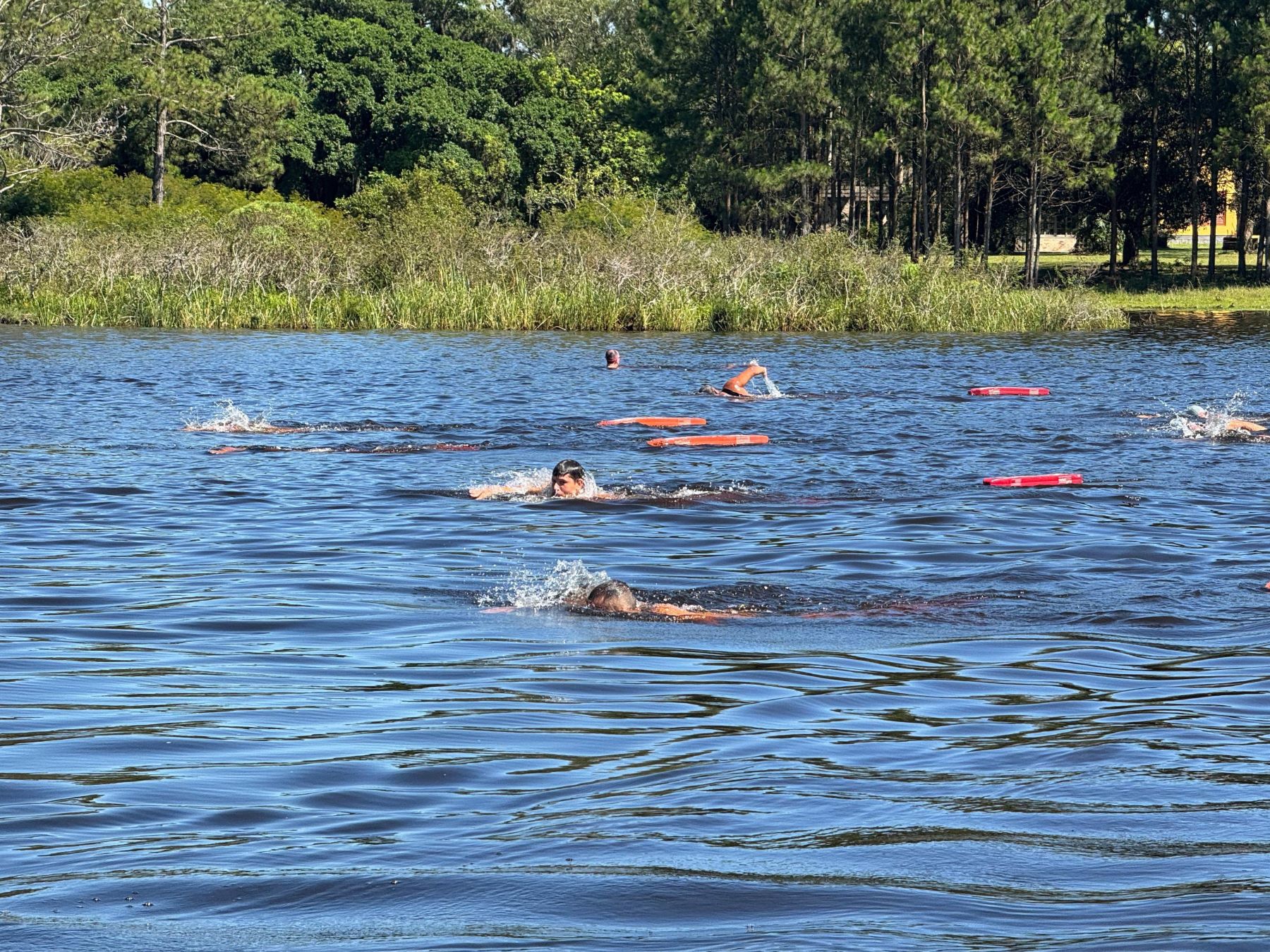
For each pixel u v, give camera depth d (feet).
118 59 268.41
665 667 32.71
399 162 331.57
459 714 28.25
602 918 16.69
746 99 265.54
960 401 99.81
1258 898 17.02
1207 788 22.43
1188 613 38.88
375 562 46.21
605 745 25.90
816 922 16.39
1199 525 52.75
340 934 16.31
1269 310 230.68
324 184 348.38
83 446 74.43
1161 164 292.20
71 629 36.63
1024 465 69.21
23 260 194.70
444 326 183.93
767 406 96.53
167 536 50.78
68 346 147.74
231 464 68.74
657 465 69.46
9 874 18.81
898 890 17.56
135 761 24.81
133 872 18.78
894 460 71.31
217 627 37.01
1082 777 23.16
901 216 327.88
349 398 100.01
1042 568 45.03
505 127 340.80
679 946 15.70
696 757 24.89
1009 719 27.81
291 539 50.14
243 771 24.08
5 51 236.02
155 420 86.38
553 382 113.19
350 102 333.01
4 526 52.47
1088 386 111.14
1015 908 16.83
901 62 246.27
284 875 18.53
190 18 276.62
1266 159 245.65
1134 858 18.81
